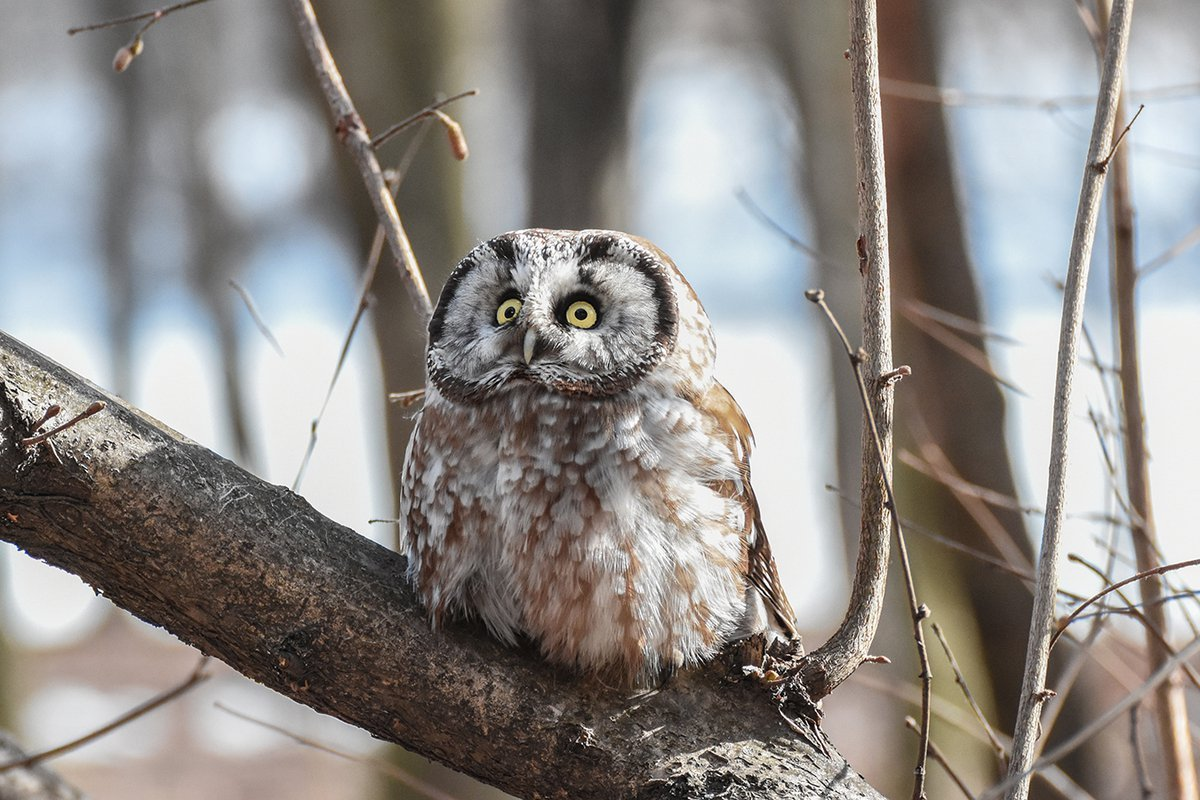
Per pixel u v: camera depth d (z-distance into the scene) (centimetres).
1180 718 670
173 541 558
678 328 661
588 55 1449
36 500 550
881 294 541
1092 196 539
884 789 1230
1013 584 1108
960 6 3161
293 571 566
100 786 2267
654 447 620
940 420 1132
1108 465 673
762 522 680
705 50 3797
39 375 562
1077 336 535
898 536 516
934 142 1170
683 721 565
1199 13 3425
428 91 1302
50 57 4559
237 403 4019
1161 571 532
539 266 662
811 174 1667
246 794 2184
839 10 1630
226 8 4097
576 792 564
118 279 4625
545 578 589
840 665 561
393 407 1296
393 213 705
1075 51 3170
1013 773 516
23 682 1928
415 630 575
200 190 4422
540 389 628
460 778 1197
